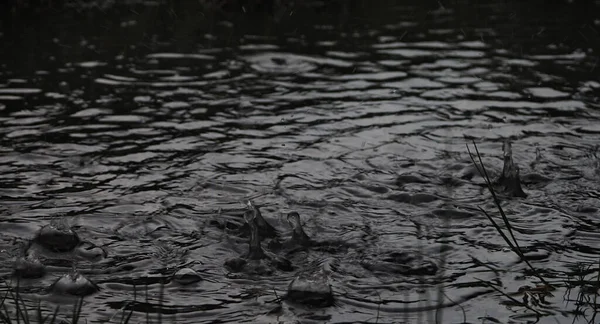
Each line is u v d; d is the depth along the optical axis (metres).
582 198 4.20
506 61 7.18
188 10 9.49
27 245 3.59
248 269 3.38
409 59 7.28
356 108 5.82
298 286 3.13
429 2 10.20
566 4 9.98
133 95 6.06
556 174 4.54
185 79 6.54
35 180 4.40
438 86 6.39
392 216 3.99
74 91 6.13
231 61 7.14
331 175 4.54
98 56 7.22
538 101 5.98
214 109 5.76
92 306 3.03
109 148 4.93
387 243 3.66
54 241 3.59
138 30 8.35
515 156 4.82
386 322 2.92
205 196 4.23
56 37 7.96
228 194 4.26
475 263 3.45
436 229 3.83
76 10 9.36
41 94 6.02
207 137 5.17
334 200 4.18
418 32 8.43
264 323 2.91
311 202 4.15
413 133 5.27
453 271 3.37
